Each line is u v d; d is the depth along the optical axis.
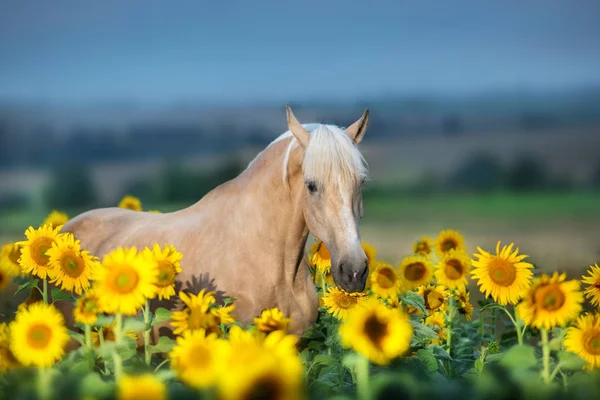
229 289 8.47
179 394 5.75
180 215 9.22
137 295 6.35
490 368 6.00
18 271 9.55
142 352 8.34
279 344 5.24
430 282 10.07
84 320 6.40
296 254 8.59
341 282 7.84
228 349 5.14
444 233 10.79
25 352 5.99
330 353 7.80
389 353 5.62
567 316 6.33
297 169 8.36
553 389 5.92
